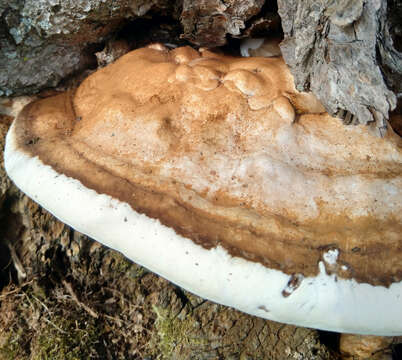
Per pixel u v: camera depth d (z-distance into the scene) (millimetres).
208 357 333
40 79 346
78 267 363
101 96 300
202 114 261
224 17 282
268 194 239
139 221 234
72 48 335
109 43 343
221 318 339
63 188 255
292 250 225
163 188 241
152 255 229
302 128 256
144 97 276
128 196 241
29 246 374
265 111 259
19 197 365
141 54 313
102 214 240
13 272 385
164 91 273
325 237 230
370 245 228
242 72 269
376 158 252
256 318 337
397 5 228
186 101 266
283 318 224
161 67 285
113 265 359
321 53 234
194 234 228
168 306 346
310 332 338
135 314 354
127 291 362
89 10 295
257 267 221
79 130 284
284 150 250
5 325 350
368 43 213
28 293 359
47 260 364
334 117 262
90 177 253
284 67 282
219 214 233
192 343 336
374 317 219
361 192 240
